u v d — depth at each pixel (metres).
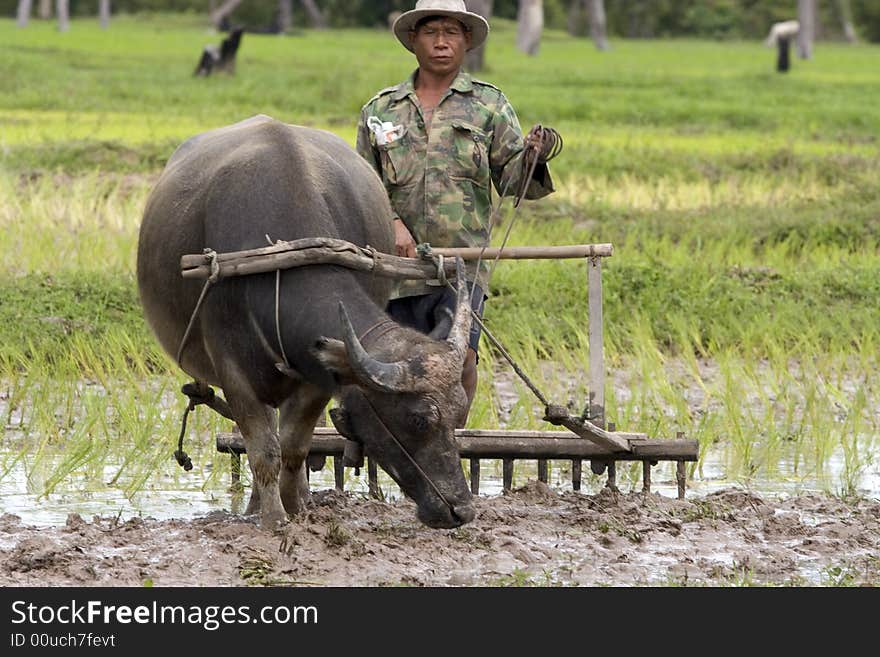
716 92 92.69
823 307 33.69
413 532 18.92
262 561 17.11
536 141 19.33
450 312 16.69
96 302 32.09
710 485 22.48
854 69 135.62
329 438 20.38
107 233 39.38
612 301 33.31
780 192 49.06
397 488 22.02
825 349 31.50
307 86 84.50
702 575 17.48
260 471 17.89
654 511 20.08
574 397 27.17
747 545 18.84
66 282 33.22
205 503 20.83
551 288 34.34
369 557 17.61
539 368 28.52
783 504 20.97
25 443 23.62
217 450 21.36
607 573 17.50
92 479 21.97
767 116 75.38
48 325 29.81
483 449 20.61
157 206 18.89
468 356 20.62
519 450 20.61
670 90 93.25
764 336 30.95
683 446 20.69
